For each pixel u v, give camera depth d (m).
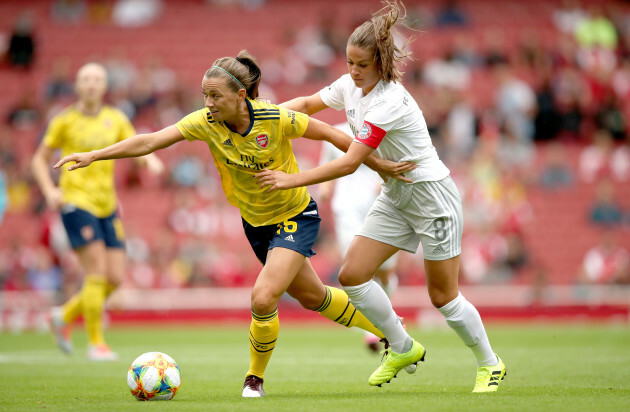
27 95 82.81
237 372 28.03
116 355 35.75
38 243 72.62
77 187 33.28
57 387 22.89
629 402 17.70
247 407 17.20
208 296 64.19
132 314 64.19
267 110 19.78
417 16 91.31
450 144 74.88
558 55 85.50
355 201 33.47
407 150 19.89
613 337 45.62
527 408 16.56
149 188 76.31
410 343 21.50
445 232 20.03
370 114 19.36
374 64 19.42
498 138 77.12
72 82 84.38
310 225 20.55
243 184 20.39
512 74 84.56
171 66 90.75
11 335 53.38
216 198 73.94
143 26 94.69
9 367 29.75
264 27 94.69
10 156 76.38
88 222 33.16
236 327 59.69
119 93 82.50
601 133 79.62
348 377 25.86
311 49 87.25
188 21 95.62
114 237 34.16
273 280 19.55
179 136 19.89
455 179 72.12
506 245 66.88
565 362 30.39
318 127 20.27
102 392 21.53
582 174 77.75
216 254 67.00
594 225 73.38
